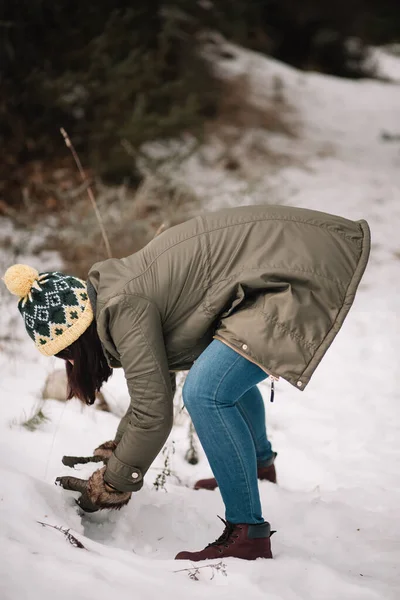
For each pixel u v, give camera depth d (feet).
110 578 6.80
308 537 9.14
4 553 6.64
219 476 7.82
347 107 41.55
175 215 20.36
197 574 7.37
